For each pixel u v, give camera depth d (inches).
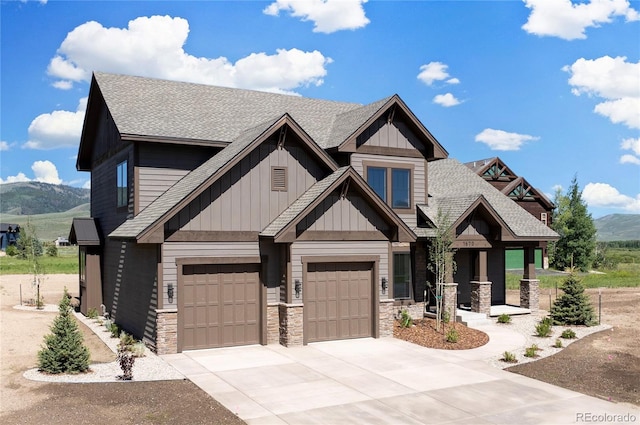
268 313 711.1
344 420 434.6
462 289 1032.2
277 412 450.9
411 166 904.3
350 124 887.7
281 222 700.0
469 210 872.3
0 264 2191.2
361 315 754.2
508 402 482.6
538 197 2062.0
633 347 713.0
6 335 759.1
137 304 741.3
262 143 727.1
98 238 945.5
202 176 698.8
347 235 734.5
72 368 560.7
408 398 492.1
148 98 883.4
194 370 579.8
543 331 780.0
